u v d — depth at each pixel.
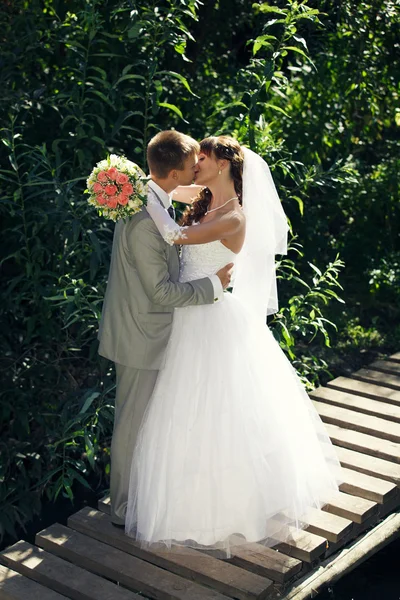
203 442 3.12
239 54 6.97
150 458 3.18
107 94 4.81
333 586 3.46
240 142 4.43
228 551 3.10
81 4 4.85
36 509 4.47
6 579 3.11
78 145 4.85
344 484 3.61
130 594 2.98
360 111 6.38
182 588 2.98
